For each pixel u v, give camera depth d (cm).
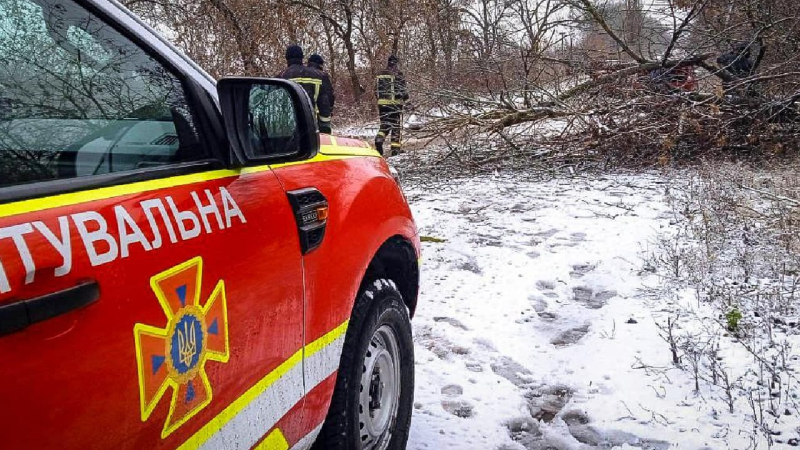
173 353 150
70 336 124
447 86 1082
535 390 365
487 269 563
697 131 929
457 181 980
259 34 1409
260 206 194
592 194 830
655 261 538
